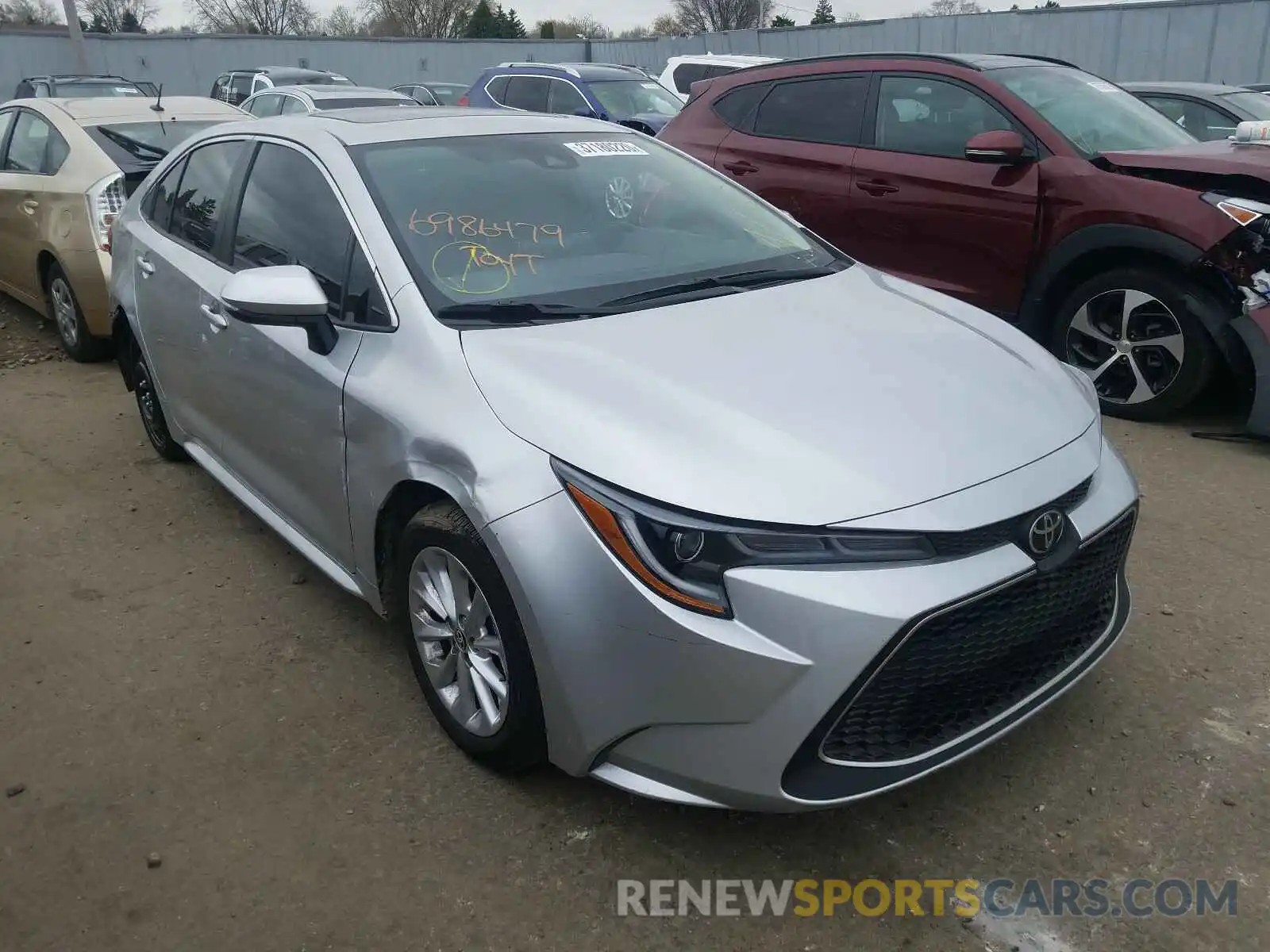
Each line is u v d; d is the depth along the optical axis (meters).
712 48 25.94
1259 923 2.33
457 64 31.34
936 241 5.99
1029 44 20.22
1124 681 3.19
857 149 6.33
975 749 2.40
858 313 3.17
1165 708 3.06
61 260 6.43
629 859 2.54
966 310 3.40
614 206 3.56
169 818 2.69
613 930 2.34
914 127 6.15
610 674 2.32
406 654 3.42
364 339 3.00
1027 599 2.41
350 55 30.41
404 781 2.81
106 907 2.42
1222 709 3.05
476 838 2.60
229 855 2.56
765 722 2.20
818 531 2.21
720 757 2.26
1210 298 4.99
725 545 2.21
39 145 6.92
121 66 28.33
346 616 3.66
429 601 2.83
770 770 2.22
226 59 29.19
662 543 2.25
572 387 2.57
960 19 21.28
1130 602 2.93
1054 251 5.46
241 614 3.68
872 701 2.24
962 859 2.53
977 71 5.95
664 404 2.50
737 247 3.60
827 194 6.43
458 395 2.67
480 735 2.74
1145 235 5.07
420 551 2.80
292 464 3.41
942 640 2.27
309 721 3.07
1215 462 4.87
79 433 5.50
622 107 12.77
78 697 3.21
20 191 6.87
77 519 4.45
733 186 4.04
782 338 2.89
